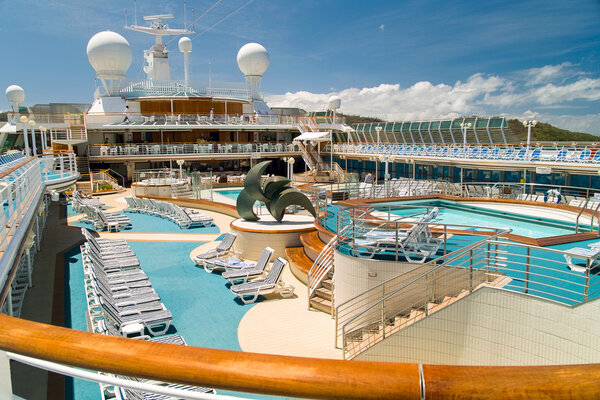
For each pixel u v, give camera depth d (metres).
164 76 42.88
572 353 5.69
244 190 14.09
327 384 1.27
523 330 6.11
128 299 8.62
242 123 39.53
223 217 20.23
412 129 39.75
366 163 42.00
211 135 39.66
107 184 28.95
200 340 7.88
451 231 10.77
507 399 1.18
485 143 33.44
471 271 6.74
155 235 16.52
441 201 17.62
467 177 30.62
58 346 1.43
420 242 8.49
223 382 1.33
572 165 20.62
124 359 1.39
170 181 26.39
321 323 8.58
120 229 17.53
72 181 17.47
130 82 39.44
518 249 9.15
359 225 9.40
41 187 12.56
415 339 6.83
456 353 6.67
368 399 1.25
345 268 8.36
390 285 7.82
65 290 10.05
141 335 7.48
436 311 6.72
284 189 14.11
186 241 15.55
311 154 39.47
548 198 18.20
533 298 6.01
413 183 19.98
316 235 12.77
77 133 33.50
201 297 10.04
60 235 15.71
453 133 35.91
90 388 6.14
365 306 8.03
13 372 6.23
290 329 8.32
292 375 1.30
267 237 12.77
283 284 10.30
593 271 7.48
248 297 9.98
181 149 33.94
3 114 40.16
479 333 6.48
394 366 1.30
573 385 1.17
